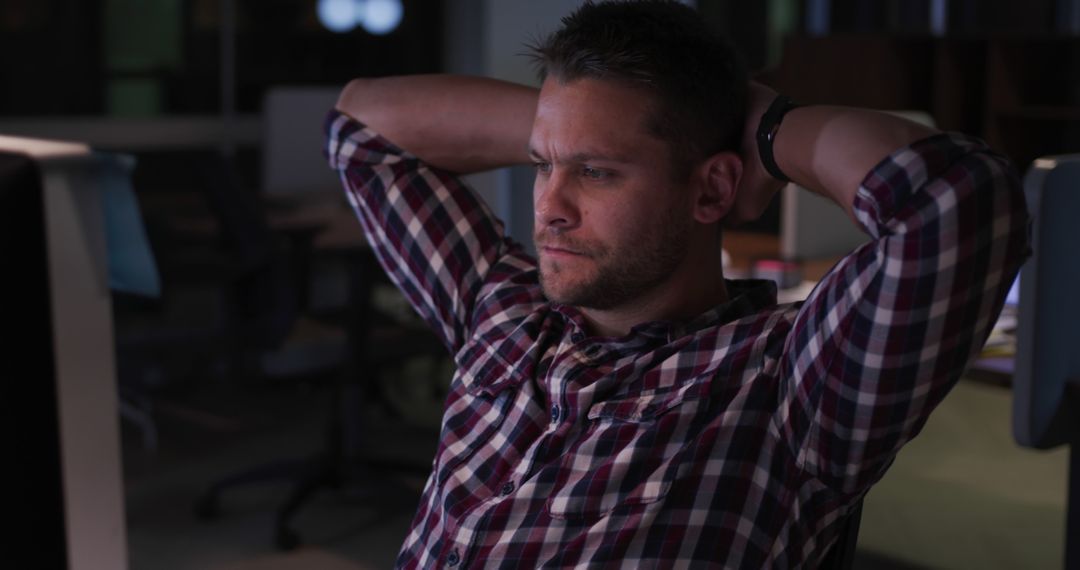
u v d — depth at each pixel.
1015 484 3.84
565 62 1.00
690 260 1.06
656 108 0.98
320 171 5.27
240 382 3.77
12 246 0.72
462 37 7.58
